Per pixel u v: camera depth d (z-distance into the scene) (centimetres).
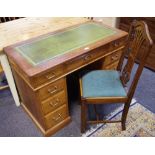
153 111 184
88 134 163
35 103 142
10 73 166
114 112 185
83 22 192
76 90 213
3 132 168
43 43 150
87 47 143
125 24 254
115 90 143
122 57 164
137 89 213
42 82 124
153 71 243
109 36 162
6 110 191
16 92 183
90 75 159
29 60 128
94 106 185
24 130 169
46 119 149
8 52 139
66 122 170
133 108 187
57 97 145
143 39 121
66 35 163
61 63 126
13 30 173
